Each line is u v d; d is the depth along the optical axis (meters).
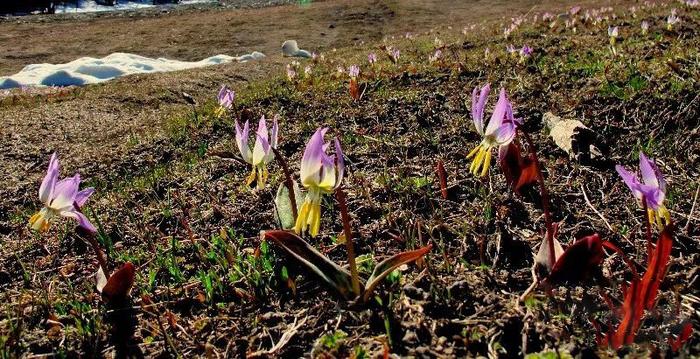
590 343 0.32
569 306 0.36
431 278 0.39
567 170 0.59
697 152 0.60
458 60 1.22
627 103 0.75
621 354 0.31
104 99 1.52
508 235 0.45
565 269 0.35
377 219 0.51
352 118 0.84
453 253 0.44
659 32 1.38
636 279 0.30
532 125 0.74
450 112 0.81
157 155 0.83
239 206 0.57
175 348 0.36
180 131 0.93
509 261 0.43
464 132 0.72
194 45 3.14
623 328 0.31
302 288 0.41
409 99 0.89
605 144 0.65
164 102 1.54
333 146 0.71
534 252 0.44
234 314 0.40
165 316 0.40
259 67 2.12
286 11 4.34
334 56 2.04
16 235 0.58
